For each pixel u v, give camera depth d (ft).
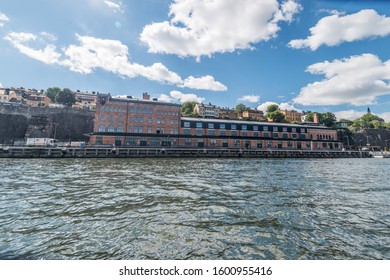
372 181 44.70
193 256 14.12
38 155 98.48
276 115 263.08
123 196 29.37
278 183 40.96
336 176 52.60
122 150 112.88
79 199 27.66
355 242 16.29
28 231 17.66
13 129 150.61
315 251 14.90
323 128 200.44
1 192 31.09
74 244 15.56
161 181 41.65
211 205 25.39
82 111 174.60
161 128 153.48
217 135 166.40
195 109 331.57
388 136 255.29
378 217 21.77
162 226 18.88
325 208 24.79
